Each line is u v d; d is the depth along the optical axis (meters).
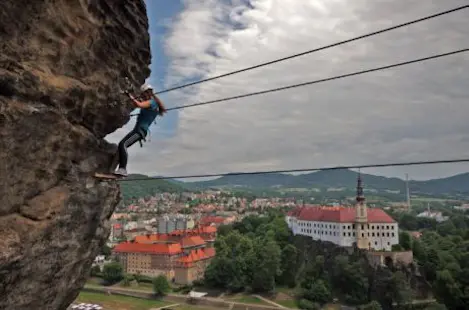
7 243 9.42
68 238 11.57
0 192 9.36
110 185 13.33
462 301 85.12
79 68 11.13
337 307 105.19
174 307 110.69
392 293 103.69
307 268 123.75
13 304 10.40
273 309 105.75
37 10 9.50
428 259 115.69
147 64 14.14
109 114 12.73
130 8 12.33
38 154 10.17
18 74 9.29
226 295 119.00
